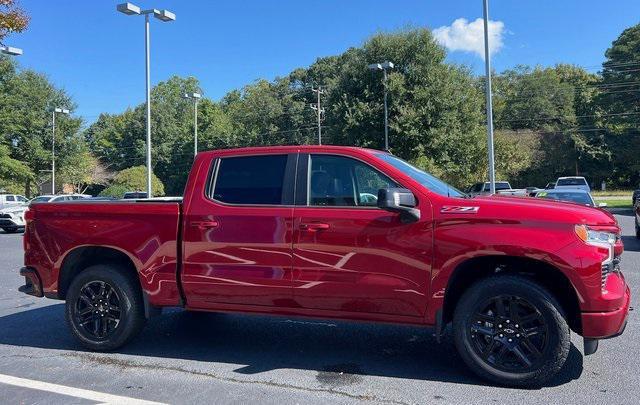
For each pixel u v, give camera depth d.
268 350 5.50
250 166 5.08
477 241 4.23
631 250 12.98
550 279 4.46
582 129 65.38
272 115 68.06
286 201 4.85
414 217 4.41
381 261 4.49
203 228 5.02
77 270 5.85
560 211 4.19
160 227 5.19
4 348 5.70
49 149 47.44
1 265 12.38
